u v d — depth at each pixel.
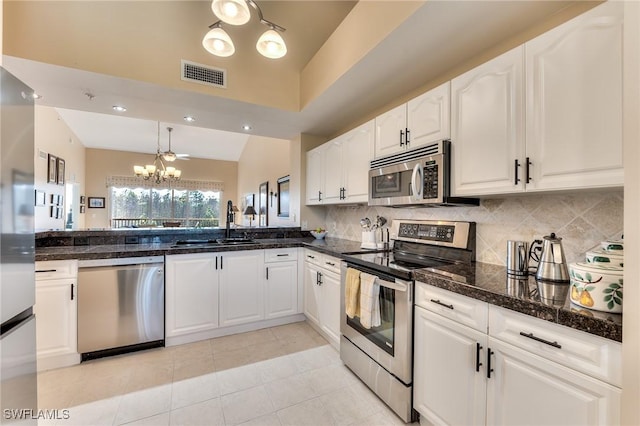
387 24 1.60
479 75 1.51
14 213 1.14
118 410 1.67
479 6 1.37
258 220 6.11
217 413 1.66
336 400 1.78
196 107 2.62
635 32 0.75
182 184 7.91
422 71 1.98
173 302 2.45
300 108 2.72
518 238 1.65
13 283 1.14
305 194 3.58
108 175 7.16
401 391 1.60
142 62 2.09
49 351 2.06
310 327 2.90
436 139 1.77
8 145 1.10
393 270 1.68
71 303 2.12
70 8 1.90
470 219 1.93
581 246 1.38
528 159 1.28
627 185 0.76
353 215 3.26
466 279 1.38
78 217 6.39
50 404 1.71
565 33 1.15
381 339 1.77
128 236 2.74
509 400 1.12
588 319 0.89
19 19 1.79
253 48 2.51
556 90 1.18
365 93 2.33
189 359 2.25
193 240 3.03
